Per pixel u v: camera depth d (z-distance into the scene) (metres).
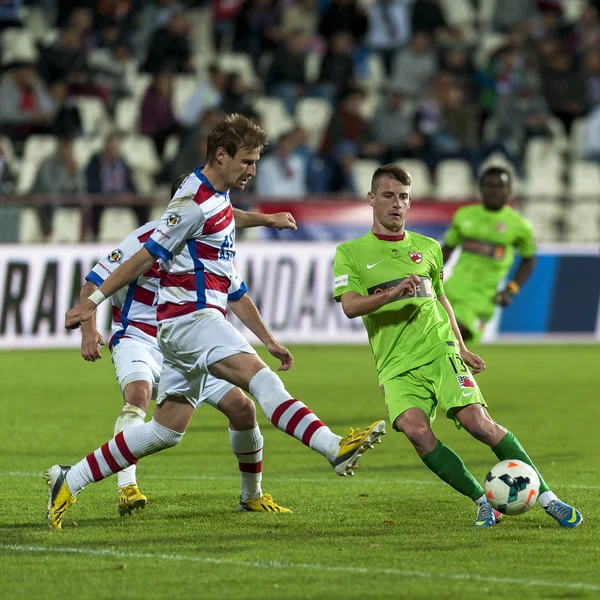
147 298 25.86
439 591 17.94
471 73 85.81
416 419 23.41
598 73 90.75
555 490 28.27
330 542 21.72
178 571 19.38
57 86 76.31
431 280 25.05
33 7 84.19
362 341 69.62
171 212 22.05
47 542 21.80
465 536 22.23
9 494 27.48
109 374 56.56
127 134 77.94
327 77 83.31
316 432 21.39
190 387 22.81
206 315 22.36
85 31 78.50
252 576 18.98
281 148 72.50
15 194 67.00
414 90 84.81
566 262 72.25
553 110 88.12
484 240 45.16
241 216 25.16
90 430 39.78
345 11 86.44
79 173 67.56
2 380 53.84
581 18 93.94
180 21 81.19
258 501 25.20
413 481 29.94
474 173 79.31
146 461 33.53
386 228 24.80
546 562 19.94
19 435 38.50
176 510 25.28
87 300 21.70
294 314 67.69
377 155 78.12
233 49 86.12
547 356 66.62
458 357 23.80
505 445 23.11
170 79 75.75
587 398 49.03
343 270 24.48
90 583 18.61
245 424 24.44
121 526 23.41
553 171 83.31
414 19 87.56
